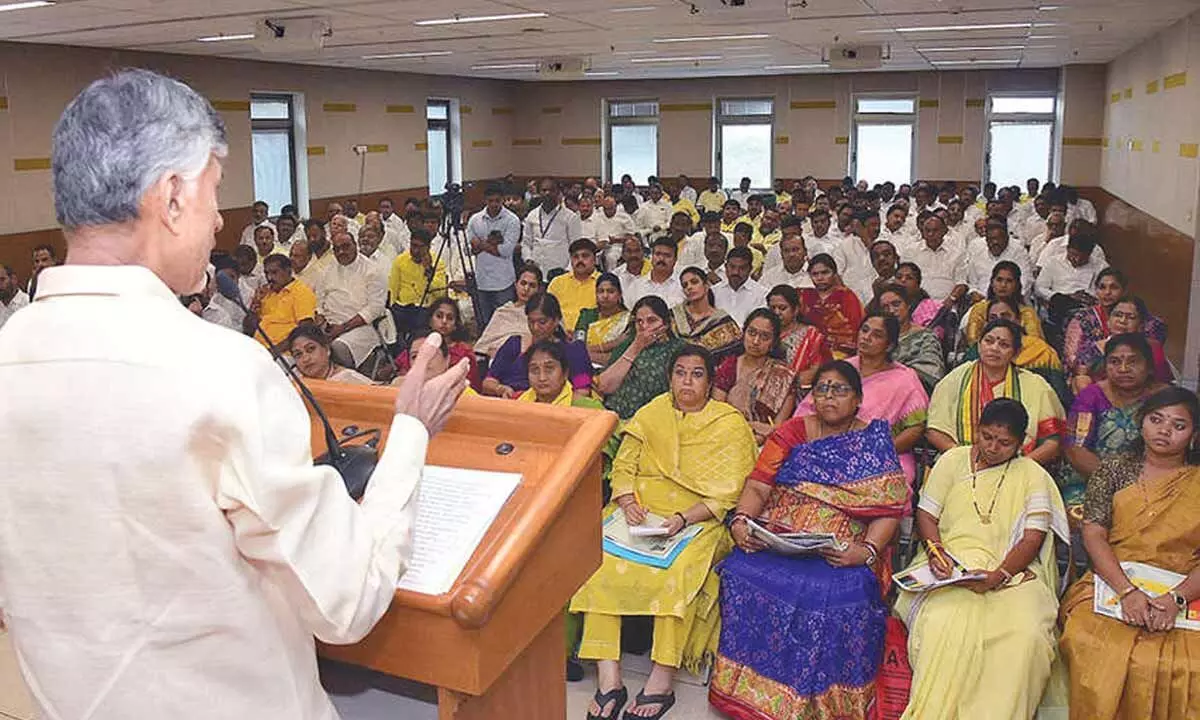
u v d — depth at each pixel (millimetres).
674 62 11734
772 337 3939
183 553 893
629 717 2830
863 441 2996
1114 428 3355
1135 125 9609
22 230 8289
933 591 2732
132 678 908
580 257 5777
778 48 9891
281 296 5980
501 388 4289
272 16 6832
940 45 9750
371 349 6492
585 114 15703
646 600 2885
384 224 10000
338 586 917
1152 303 8125
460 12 6809
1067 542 2832
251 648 941
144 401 873
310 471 919
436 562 1086
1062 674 2703
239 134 10453
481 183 15266
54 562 911
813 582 2746
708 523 3066
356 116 12375
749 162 15062
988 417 2893
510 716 1253
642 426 3240
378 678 1453
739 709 2779
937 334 5281
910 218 9445
